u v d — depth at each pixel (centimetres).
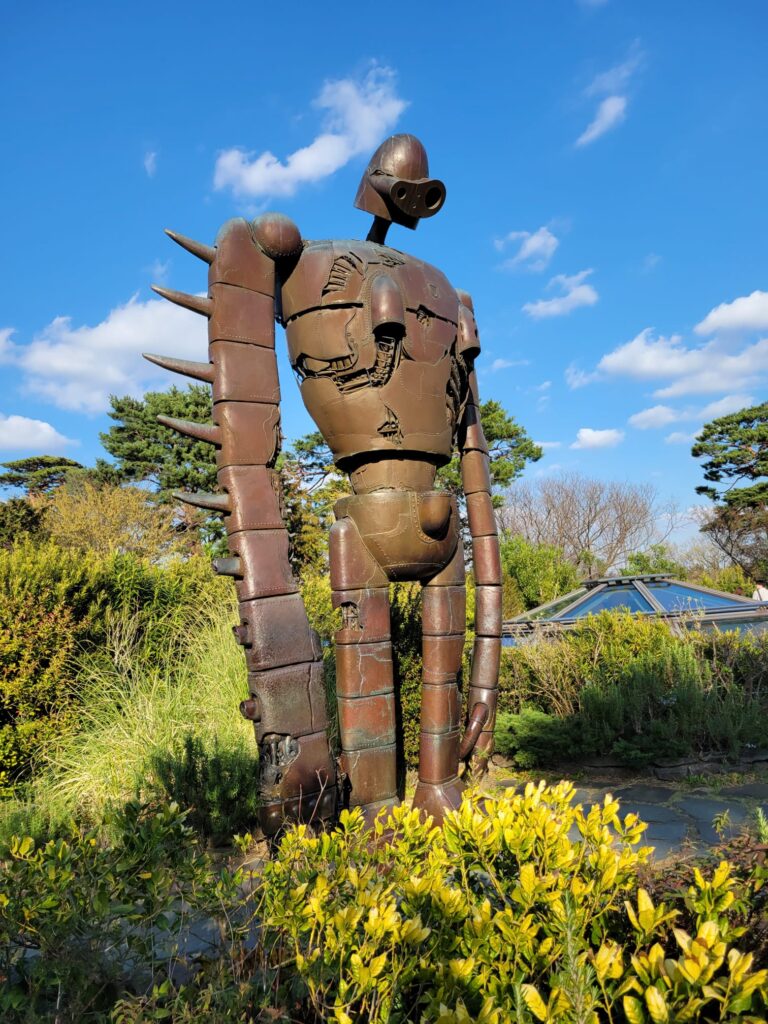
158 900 230
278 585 383
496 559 512
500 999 168
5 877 233
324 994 193
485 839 213
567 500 3622
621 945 198
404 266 427
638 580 1020
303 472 2434
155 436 2848
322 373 411
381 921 178
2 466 3322
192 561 966
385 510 412
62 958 207
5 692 576
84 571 689
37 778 553
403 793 533
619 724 599
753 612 863
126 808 265
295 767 368
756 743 588
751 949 192
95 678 633
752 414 2672
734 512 2688
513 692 709
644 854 213
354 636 411
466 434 516
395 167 454
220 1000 199
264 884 222
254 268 399
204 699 617
